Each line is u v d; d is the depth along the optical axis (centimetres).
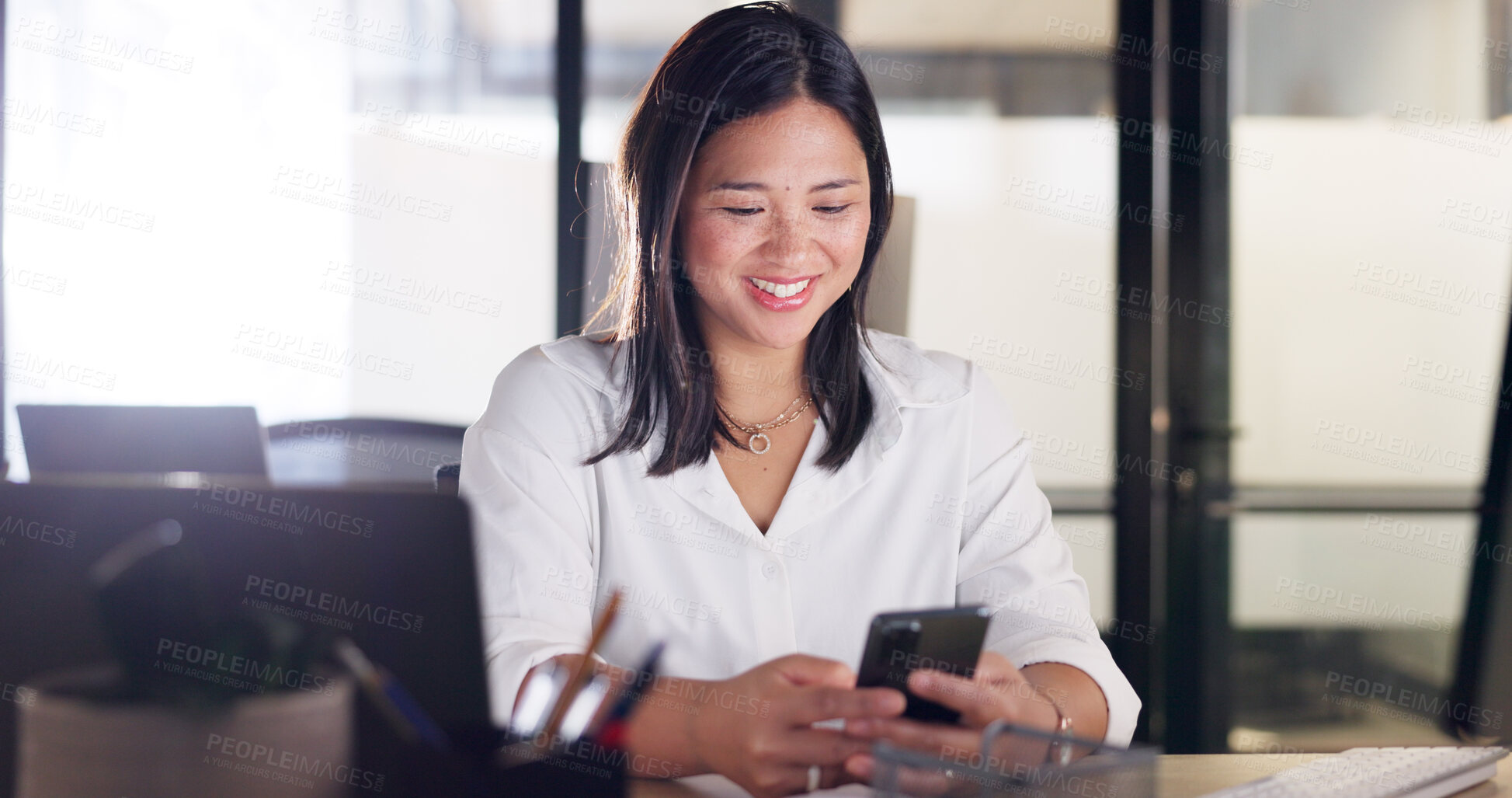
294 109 349
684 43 126
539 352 140
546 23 348
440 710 70
